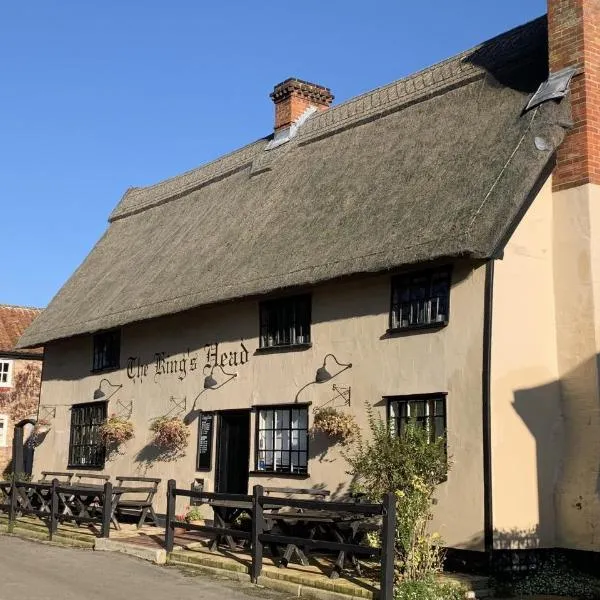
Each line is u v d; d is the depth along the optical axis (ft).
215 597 30.48
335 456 41.55
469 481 34.91
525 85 41.42
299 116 60.23
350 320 42.09
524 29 44.37
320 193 48.91
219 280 49.26
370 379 40.47
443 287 37.93
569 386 37.35
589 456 36.14
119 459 58.23
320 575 32.35
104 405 61.05
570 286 37.91
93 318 60.70
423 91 48.19
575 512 35.88
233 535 35.29
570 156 38.73
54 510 46.83
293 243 46.16
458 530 34.91
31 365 105.29
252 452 46.57
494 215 35.60
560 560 35.99
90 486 52.60
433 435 37.17
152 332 57.00
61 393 66.85
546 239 38.65
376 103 51.62
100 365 62.59
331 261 41.57
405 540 30.96
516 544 34.60
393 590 28.68
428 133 45.06
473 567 34.04
